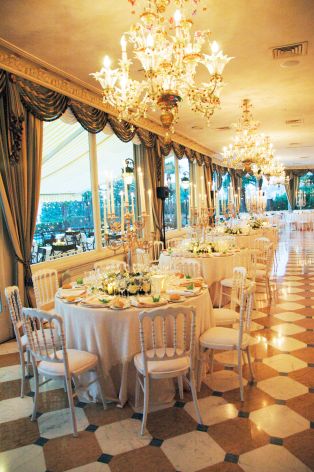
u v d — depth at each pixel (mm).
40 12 3930
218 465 2695
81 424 3252
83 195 7418
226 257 6469
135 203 9469
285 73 6133
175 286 4113
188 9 4000
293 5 3967
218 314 4406
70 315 3584
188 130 10773
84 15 4016
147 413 3285
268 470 2629
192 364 3180
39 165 5539
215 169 17016
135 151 9430
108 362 3447
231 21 4305
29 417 3389
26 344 3721
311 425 3121
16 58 4934
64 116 6270
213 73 3613
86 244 7527
